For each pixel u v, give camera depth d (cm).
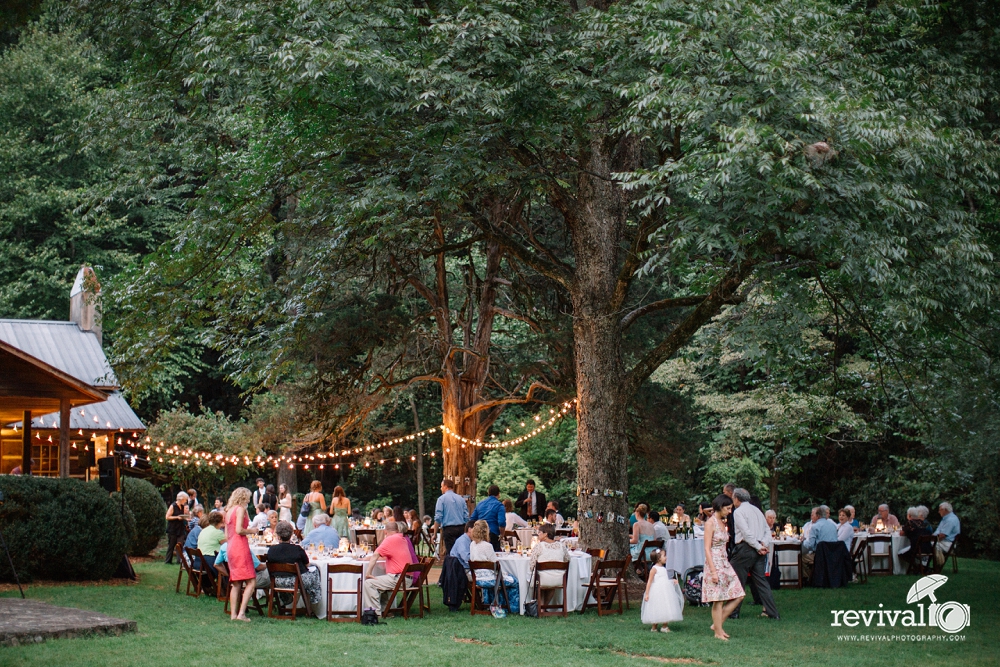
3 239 3241
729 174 1047
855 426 2278
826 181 1081
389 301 2011
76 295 2678
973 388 1508
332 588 1234
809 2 1195
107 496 1551
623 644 1045
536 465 3105
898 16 1340
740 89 1120
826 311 1803
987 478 2078
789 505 2972
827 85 1161
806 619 1244
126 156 1555
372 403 2141
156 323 1591
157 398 3347
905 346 1502
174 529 1941
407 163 1388
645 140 1609
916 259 1195
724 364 2661
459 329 2866
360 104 1343
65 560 1475
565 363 2059
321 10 1244
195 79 1334
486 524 1316
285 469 3133
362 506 3381
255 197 1534
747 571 1257
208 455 2512
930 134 1091
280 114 1477
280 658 923
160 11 1431
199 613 1238
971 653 1015
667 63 1198
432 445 3259
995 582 1694
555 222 2061
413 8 1318
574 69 1309
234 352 1731
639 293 2027
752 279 1424
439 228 1928
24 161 3209
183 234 1546
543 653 992
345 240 1534
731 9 1139
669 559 1522
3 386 1614
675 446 2056
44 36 3409
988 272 1170
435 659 941
